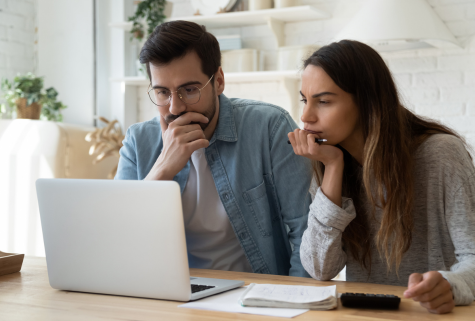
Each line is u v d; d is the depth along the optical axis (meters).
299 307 0.92
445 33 2.51
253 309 0.92
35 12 3.87
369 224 1.28
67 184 1.07
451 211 1.10
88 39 3.73
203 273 1.29
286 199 1.54
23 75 3.65
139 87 3.64
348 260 1.32
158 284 1.00
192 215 1.58
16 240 3.16
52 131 3.14
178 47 1.38
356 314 0.88
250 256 1.52
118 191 1.02
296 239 1.51
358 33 2.44
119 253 1.03
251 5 3.06
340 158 1.22
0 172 3.21
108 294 1.07
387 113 1.18
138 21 3.45
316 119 1.21
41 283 1.18
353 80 1.17
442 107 2.79
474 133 2.73
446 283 0.90
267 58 3.22
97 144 3.18
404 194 1.16
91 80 3.73
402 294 1.03
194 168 1.57
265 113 1.59
